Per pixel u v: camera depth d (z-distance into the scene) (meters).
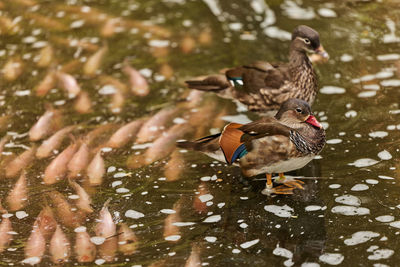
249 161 9.97
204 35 15.38
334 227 9.18
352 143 11.20
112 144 11.74
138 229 9.43
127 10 16.89
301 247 8.82
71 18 16.56
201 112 12.66
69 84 13.59
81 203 10.12
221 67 14.06
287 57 14.11
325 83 13.16
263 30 15.33
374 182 10.11
